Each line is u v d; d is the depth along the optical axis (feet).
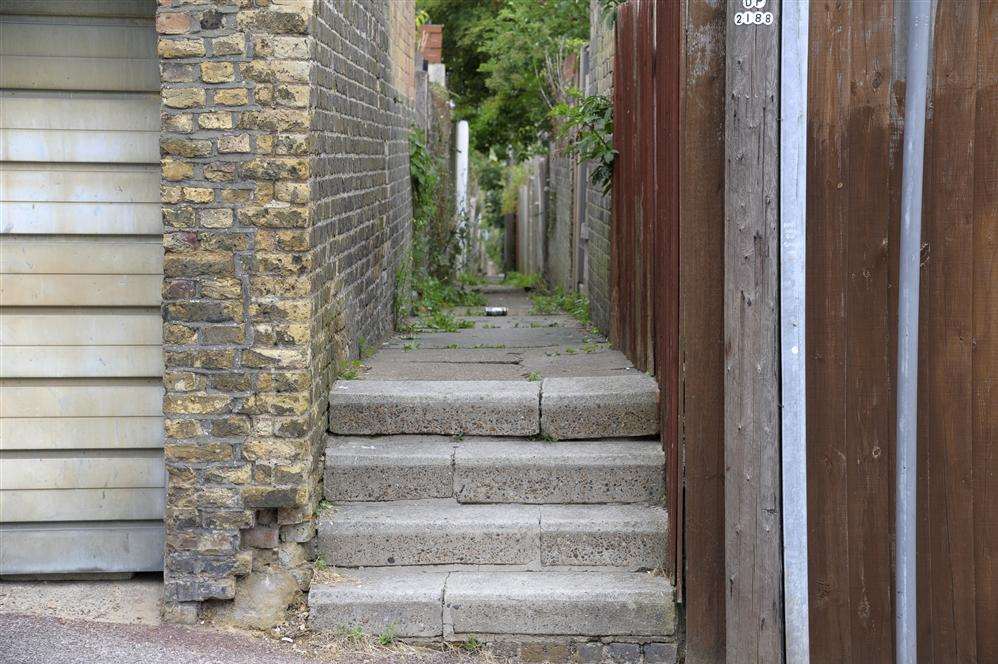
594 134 23.25
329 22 16.84
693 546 14.67
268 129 14.52
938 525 14.21
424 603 15.03
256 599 15.37
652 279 18.40
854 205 13.85
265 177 14.57
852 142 13.78
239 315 14.75
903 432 13.84
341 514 16.08
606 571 15.81
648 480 16.57
